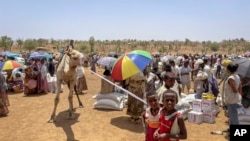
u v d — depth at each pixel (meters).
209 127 10.25
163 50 102.31
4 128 9.82
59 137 8.96
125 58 9.45
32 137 8.97
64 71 10.25
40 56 23.30
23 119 10.84
